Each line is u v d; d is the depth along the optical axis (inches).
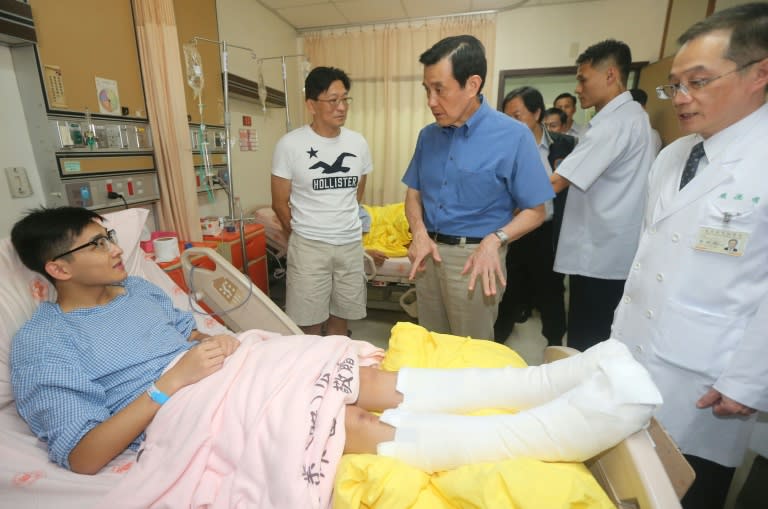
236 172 126.5
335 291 84.4
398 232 114.0
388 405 39.3
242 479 31.5
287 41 155.1
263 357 39.4
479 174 54.9
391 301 118.0
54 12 62.7
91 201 70.4
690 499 42.9
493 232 55.9
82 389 36.0
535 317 119.3
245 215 132.0
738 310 34.8
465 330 63.2
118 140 75.6
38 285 43.8
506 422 31.3
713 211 35.3
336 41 158.6
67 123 65.2
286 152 74.5
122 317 43.3
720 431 38.2
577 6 139.9
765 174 32.9
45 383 34.7
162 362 42.8
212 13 106.1
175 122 82.1
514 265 97.7
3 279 41.9
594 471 32.9
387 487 27.9
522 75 150.0
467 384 37.5
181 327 50.6
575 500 25.8
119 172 75.9
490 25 145.1
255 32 131.8
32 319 39.2
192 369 37.6
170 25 78.2
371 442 33.8
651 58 138.6
